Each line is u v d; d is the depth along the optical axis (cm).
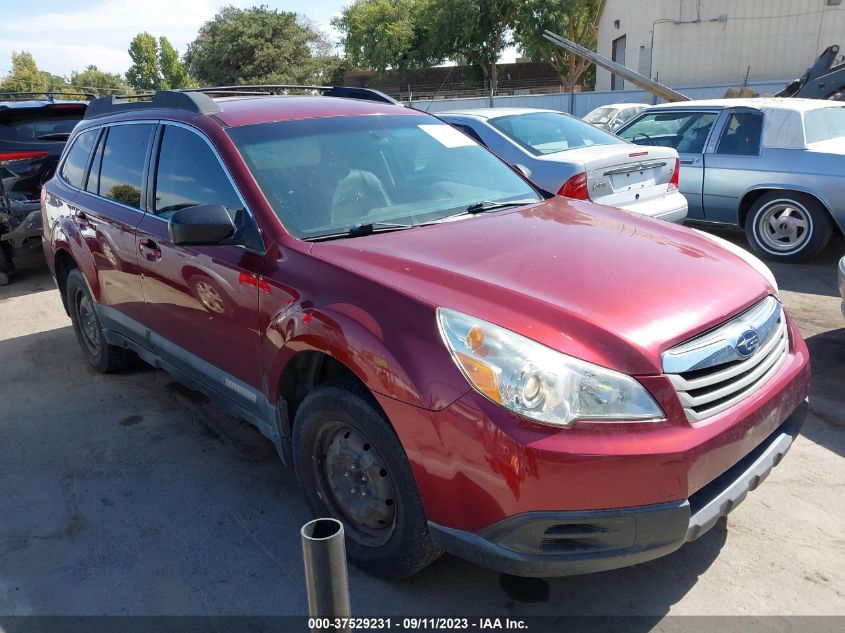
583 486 220
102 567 304
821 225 723
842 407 423
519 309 241
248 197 320
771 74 2530
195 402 468
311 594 171
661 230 332
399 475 254
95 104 499
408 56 4047
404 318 248
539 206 363
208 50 5331
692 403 234
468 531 236
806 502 329
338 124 375
